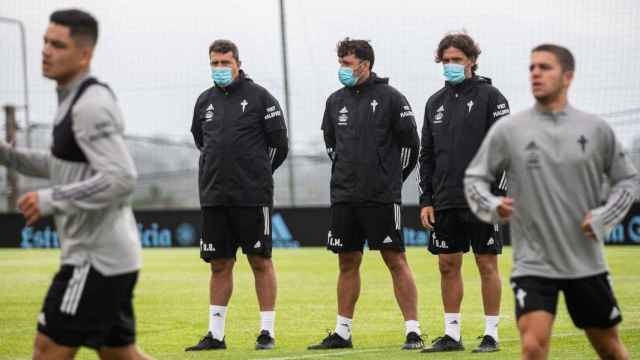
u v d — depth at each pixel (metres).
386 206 24.50
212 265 25.28
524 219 16.09
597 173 16.11
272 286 25.30
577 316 16.47
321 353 23.84
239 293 37.97
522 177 16.09
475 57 23.66
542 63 16.05
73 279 14.69
